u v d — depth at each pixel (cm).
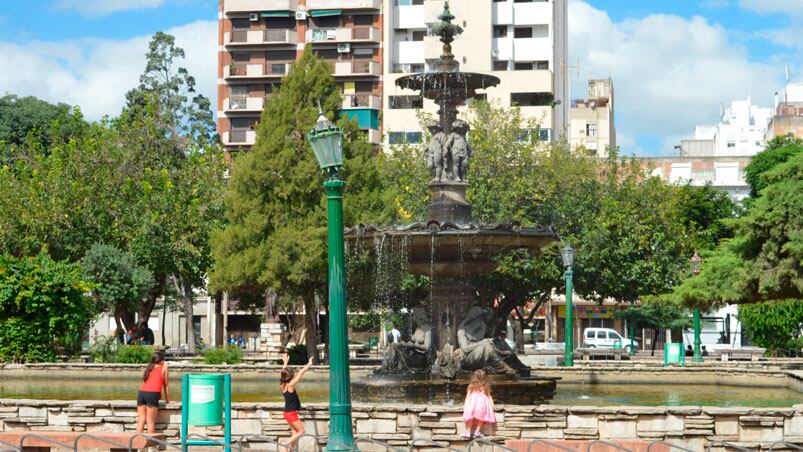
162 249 4131
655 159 8431
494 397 1761
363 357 4188
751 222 2447
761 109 10350
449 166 1905
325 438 1262
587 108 8600
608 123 8562
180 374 2827
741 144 10075
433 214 1891
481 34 7188
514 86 6994
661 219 4606
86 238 4078
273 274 3503
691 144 10125
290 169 3544
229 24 7625
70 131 6581
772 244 2433
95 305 3469
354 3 7388
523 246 1816
